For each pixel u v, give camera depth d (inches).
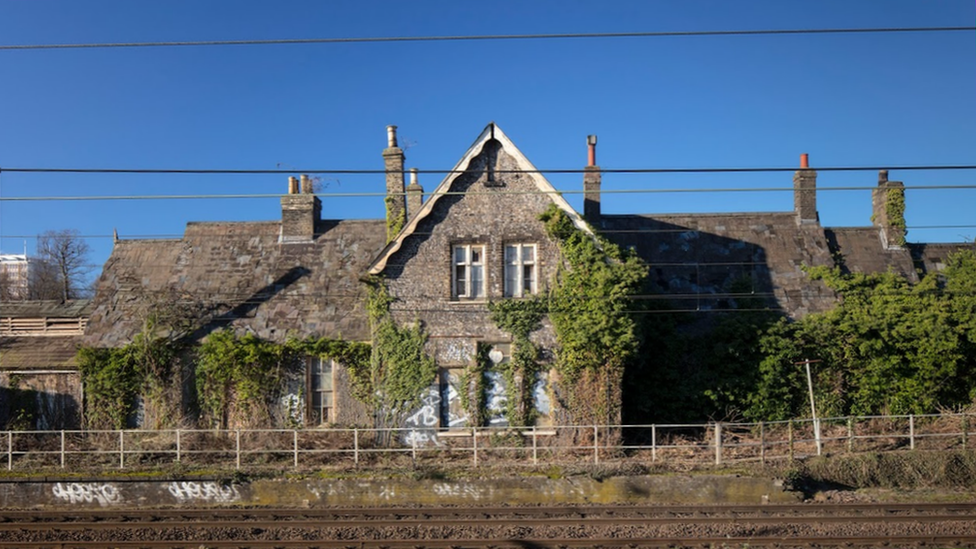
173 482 732.7
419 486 725.3
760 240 1066.1
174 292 971.3
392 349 879.1
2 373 942.4
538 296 874.8
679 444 865.5
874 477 766.5
